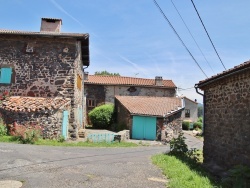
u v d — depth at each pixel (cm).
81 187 650
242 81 902
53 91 1750
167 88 3566
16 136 1382
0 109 1514
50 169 802
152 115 2383
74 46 1777
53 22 1942
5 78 1759
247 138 858
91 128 2828
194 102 4562
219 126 1078
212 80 1066
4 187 616
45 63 1767
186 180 747
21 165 823
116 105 2925
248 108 859
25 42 1780
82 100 2411
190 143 2334
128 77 3747
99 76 3625
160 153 1373
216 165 1068
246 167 770
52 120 1526
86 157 1068
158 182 738
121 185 687
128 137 2281
